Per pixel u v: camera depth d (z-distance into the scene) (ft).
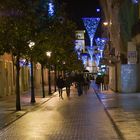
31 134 52.54
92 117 72.54
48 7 108.37
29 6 90.63
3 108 94.22
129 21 159.02
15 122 66.95
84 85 167.02
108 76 209.56
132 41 144.77
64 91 189.16
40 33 98.63
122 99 116.88
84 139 47.09
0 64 143.23
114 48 194.49
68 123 64.03
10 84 159.43
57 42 141.28
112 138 47.47
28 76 206.18
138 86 150.00
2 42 86.17
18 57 89.45
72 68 271.90
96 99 127.34
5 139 48.55
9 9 87.10
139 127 55.93
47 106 101.40
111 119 66.95
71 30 171.63
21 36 87.97
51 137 49.55
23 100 122.93
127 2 161.38
